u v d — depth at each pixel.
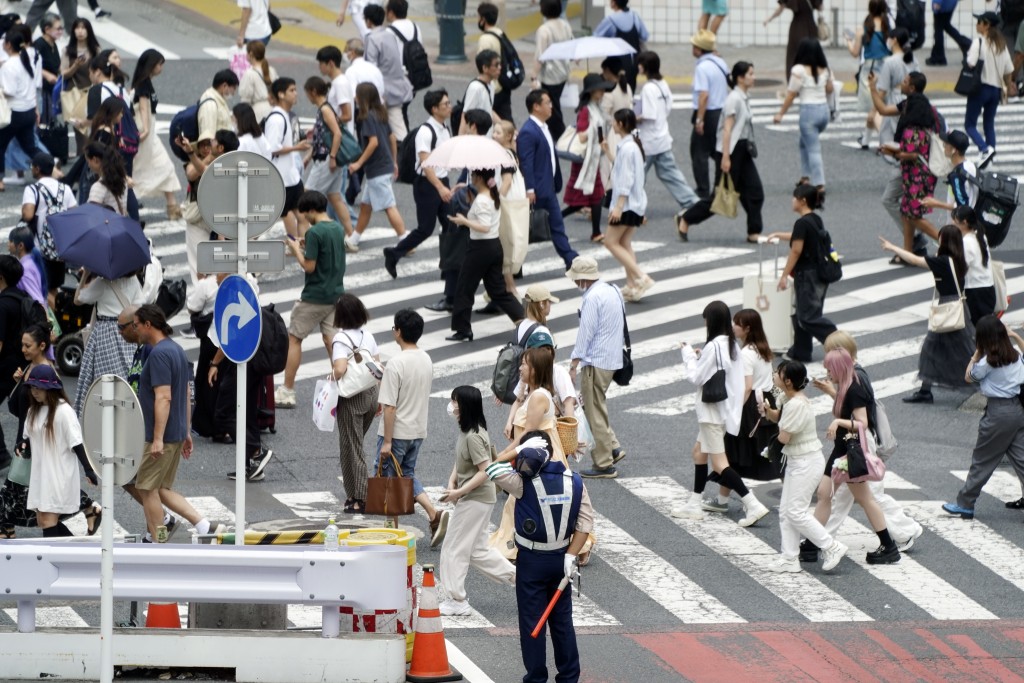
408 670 36.44
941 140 69.00
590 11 114.81
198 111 69.50
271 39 112.31
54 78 83.81
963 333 56.00
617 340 49.41
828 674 36.91
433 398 56.56
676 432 54.28
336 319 46.53
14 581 34.59
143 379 42.12
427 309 67.00
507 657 37.62
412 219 79.56
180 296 54.69
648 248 75.62
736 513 47.84
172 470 42.72
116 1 120.81
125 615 39.81
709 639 38.94
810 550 44.25
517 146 66.88
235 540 37.34
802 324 59.59
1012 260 74.75
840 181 86.38
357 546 35.31
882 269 72.56
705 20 114.19
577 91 84.81
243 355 37.75
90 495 48.03
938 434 54.47
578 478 35.16
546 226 66.50
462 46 107.75
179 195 82.75
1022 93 105.56
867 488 43.78
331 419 45.62
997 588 42.59
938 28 112.75
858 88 91.56
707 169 80.38
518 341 46.56
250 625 36.72
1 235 73.75
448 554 40.19
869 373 59.75
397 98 82.88
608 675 36.62
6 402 56.56
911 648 38.59
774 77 109.81
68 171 82.38
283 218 72.19
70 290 58.50
